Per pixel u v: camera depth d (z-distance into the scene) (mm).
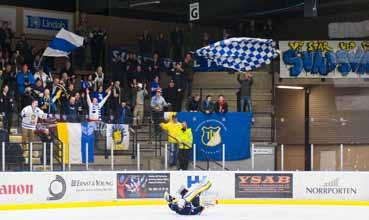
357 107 30234
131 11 35250
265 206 23094
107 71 30906
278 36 32312
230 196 23938
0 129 22562
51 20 33969
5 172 20984
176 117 25906
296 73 30562
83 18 34625
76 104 25078
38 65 28281
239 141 26484
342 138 29734
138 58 30016
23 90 25766
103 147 24203
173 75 27891
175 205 20078
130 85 28922
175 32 30672
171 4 31938
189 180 23688
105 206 22516
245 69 25312
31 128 22844
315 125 29922
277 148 28375
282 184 24234
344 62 30531
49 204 21656
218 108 26469
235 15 31203
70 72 28734
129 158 24734
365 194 24281
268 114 29547
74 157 23641
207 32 32281
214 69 30547
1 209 20875
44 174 21578
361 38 30328
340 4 30125
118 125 24516
